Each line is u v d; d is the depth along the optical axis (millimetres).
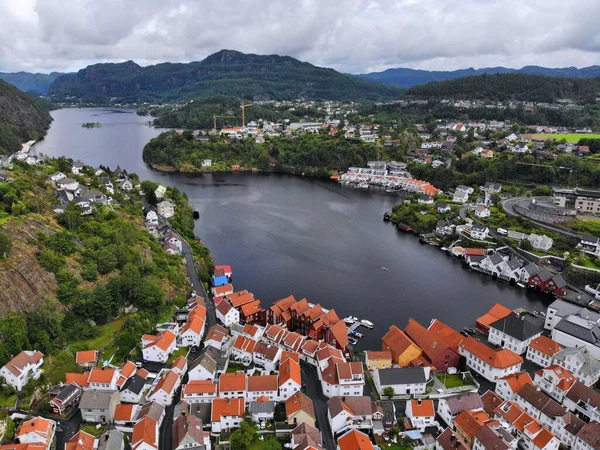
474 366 123375
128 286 139750
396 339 126375
